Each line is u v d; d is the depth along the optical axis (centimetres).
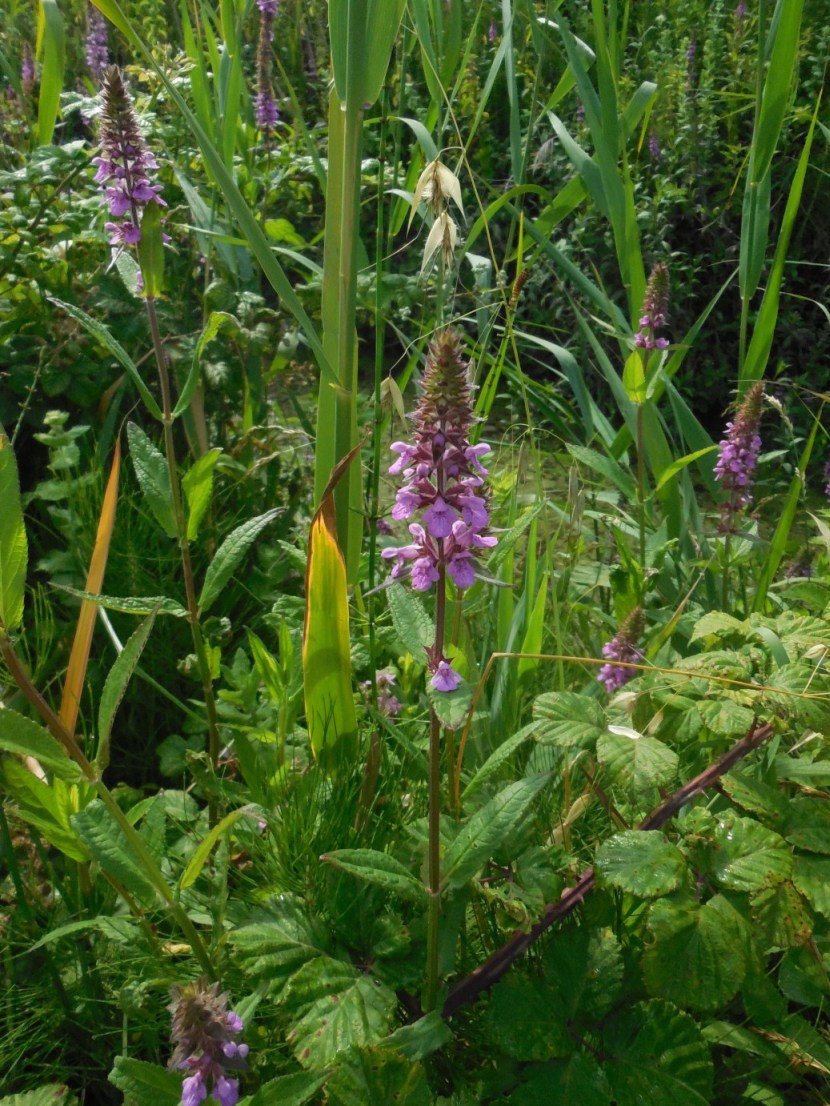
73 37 731
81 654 210
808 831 183
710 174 630
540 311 618
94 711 290
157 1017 205
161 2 753
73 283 371
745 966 170
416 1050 164
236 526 344
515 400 552
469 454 147
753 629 215
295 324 390
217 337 350
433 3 317
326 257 253
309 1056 163
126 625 317
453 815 208
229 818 174
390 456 399
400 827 212
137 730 310
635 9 737
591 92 331
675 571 339
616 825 204
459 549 150
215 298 358
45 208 358
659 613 303
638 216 594
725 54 669
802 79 627
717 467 310
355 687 262
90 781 162
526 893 180
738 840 180
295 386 480
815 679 197
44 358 341
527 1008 174
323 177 314
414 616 164
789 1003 214
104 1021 212
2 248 341
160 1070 160
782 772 202
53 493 314
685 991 169
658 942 171
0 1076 205
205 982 154
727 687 195
